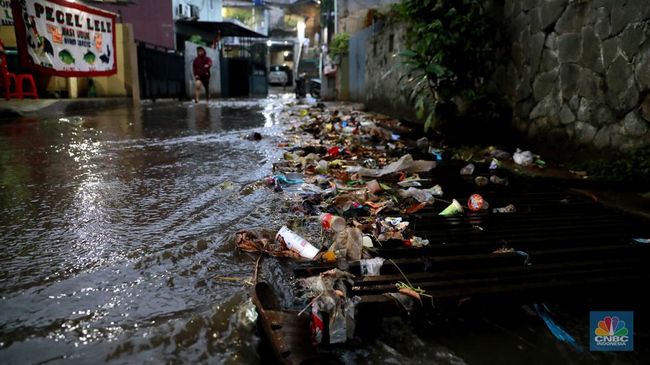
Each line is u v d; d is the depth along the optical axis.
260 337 1.64
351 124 8.33
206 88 17.19
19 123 8.20
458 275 2.06
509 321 1.81
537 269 2.15
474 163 4.81
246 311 1.79
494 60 6.07
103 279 2.03
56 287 1.95
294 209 3.10
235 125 8.55
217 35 26.59
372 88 12.68
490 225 2.88
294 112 11.96
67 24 11.06
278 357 1.41
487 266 2.25
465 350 1.62
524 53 5.41
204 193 3.48
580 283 1.99
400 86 9.71
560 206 3.33
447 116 6.13
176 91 19.38
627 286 1.98
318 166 4.39
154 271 2.12
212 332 1.66
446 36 5.71
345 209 3.04
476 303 1.84
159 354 1.53
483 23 5.85
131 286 1.97
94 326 1.67
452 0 5.82
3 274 2.06
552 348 1.65
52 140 6.15
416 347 1.62
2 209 3.00
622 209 3.18
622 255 2.40
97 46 12.24
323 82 22.44
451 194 3.67
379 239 2.52
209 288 1.97
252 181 3.89
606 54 4.16
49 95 12.32
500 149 5.44
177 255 2.30
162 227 2.71
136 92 14.80
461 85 6.00
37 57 10.23
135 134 7.01
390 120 9.41
